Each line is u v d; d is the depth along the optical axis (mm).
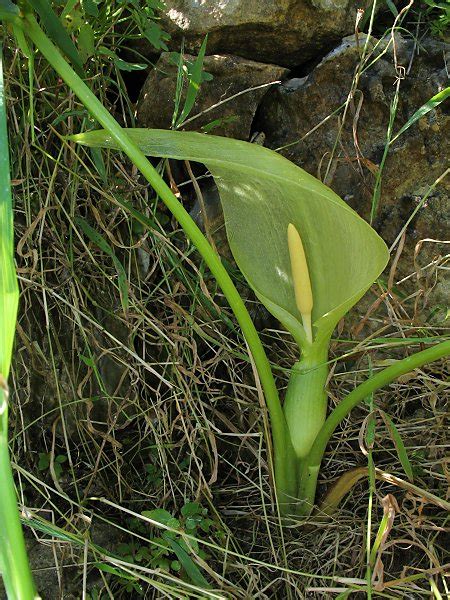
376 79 623
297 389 555
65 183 600
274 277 569
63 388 592
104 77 615
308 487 574
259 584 560
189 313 629
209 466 624
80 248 606
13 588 315
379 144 629
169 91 645
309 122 644
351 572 565
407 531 542
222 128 652
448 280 625
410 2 631
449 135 613
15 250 573
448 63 614
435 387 622
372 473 511
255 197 547
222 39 644
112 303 614
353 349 614
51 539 526
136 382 596
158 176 488
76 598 536
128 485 600
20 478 543
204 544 569
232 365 625
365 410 628
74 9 561
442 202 621
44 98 592
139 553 556
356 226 506
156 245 623
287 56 662
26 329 579
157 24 613
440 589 547
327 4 633
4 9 472
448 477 570
